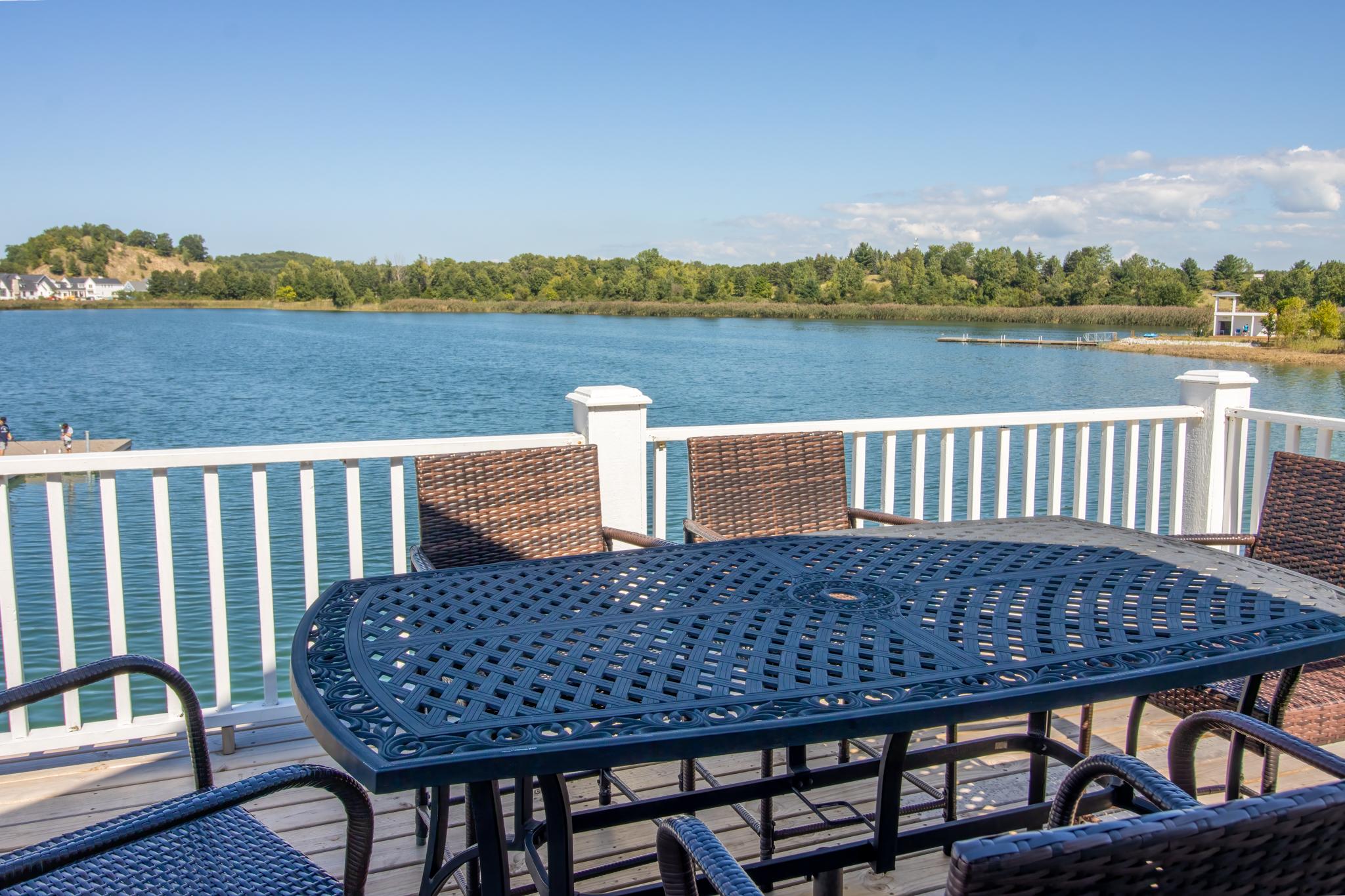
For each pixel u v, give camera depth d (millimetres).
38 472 2211
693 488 2408
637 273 102312
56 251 129625
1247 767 2229
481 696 1080
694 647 1242
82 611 11188
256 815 2035
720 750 976
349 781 1088
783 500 2502
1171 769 1219
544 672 1156
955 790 1837
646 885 1460
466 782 914
